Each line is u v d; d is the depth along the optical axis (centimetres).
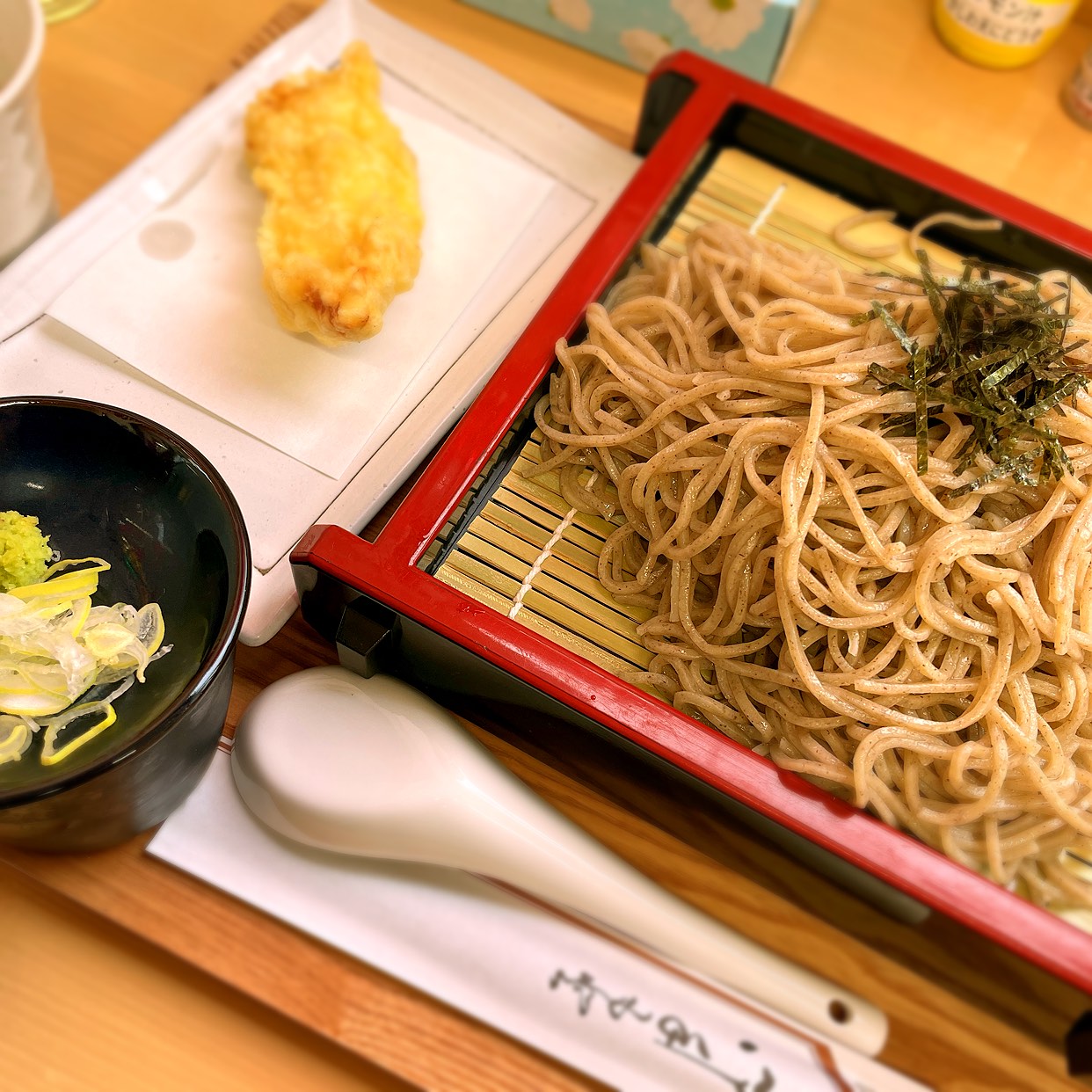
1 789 27
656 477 35
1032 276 37
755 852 32
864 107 47
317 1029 30
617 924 32
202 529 32
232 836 32
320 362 38
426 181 41
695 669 35
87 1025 31
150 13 46
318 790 32
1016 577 33
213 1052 31
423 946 31
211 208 40
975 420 33
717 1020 31
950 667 34
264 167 39
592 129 46
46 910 32
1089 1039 30
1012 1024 32
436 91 44
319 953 31
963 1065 32
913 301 35
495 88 44
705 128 40
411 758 32
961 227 40
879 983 33
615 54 47
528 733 34
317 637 36
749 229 41
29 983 31
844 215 42
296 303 37
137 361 37
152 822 32
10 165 35
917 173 40
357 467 37
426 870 32
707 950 32
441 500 33
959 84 48
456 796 32
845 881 31
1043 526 33
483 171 42
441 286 40
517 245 41
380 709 33
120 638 31
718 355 36
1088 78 47
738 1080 31
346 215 38
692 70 41
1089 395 34
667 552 35
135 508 33
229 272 39
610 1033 31
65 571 33
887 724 33
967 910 29
